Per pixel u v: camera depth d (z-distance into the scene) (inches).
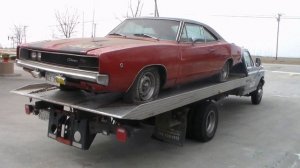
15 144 260.5
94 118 221.1
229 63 335.6
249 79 410.9
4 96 436.8
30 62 234.4
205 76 294.2
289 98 558.9
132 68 210.4
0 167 217.6
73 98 235.5
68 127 229.0
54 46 221.8
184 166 236.5
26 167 219.8
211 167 237.0
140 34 267.3
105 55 197.3
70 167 223.6
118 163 235.3
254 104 485.1
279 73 1054.4
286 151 278.2
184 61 254.8
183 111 259.3
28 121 324.2
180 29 263.1
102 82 199.0
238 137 312.8
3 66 627.2
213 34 308.3
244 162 249.3
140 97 223.6
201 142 289.6
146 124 236.4
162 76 240.1
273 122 379.2
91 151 255.0
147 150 263.9
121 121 217.0
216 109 297.9
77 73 206.1
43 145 261.1
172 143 254.5
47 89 262.1
